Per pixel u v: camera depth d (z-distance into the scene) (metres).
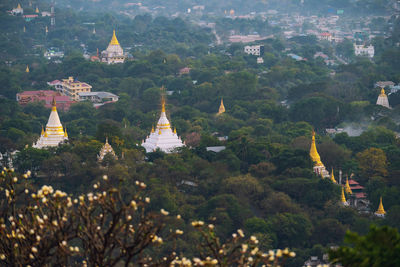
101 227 141.25
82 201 143.00
